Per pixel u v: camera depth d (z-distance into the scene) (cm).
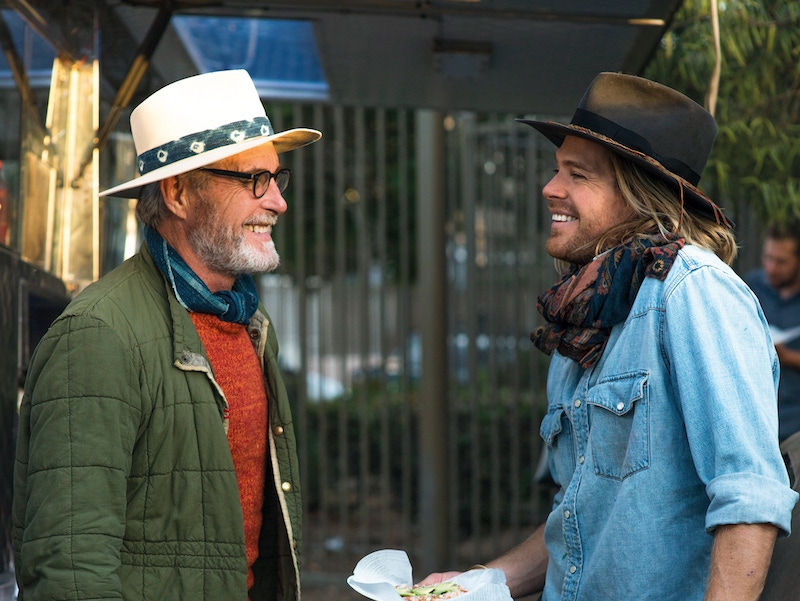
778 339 627
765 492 228
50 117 396
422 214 773
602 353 265
